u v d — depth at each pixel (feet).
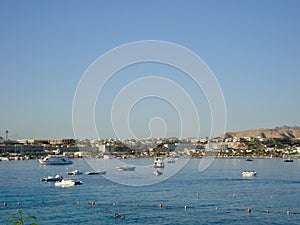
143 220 266.57
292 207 308.40
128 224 256.73
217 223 259.39
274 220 268.00
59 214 285.02
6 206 314.55
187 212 290.35
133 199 341.62
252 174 562.66
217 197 354.54
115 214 283.38
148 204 319.06
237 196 361.10
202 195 365.40
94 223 258.98
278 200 339.77
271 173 620.49
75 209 301.63
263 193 381.19
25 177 540.11
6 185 445.37
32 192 386.52
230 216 278.46
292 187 431.02
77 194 370.73
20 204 322.14
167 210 297.12
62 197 353.92
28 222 262.47
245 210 297.53
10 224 257.55
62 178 494.18
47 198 349.41
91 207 308.81
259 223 260.01
